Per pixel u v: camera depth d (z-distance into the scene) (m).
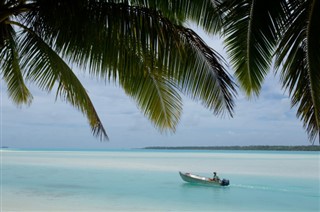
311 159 73.12
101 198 19.41
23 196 19.48
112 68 3.92
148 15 3.81
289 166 48.25
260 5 3.75
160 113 5.13
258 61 4.15
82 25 3.77
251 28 3.94
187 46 4.08
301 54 3.74
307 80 3.78
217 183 25.05
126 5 3.84
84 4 3.79
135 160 65.50
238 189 24.38
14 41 4.89
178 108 5.16
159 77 4.70
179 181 27.84
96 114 5.74
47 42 4.11
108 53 3.85
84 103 5.40
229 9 3.86
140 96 4.90
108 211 15.50
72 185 24.94
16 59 5.10
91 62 3.94
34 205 16.58
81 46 3.87
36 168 40.84
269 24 3.78
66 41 3.90
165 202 18.64
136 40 3.78
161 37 3.77
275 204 19.08
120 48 3.84
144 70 4.16
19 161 57.62
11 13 4.01
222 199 20.28
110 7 3.80
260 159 72.81
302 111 3.83
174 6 4.30
